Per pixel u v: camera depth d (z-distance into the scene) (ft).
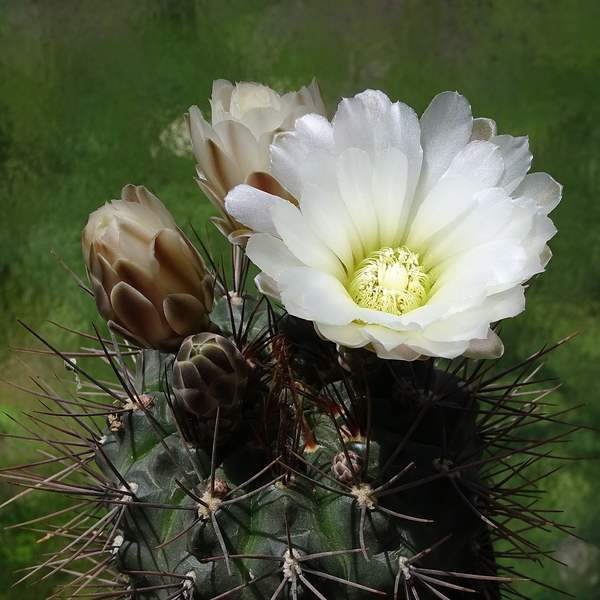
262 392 1.40
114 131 2.89
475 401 1.45
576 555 2.24
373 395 1.40
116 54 3.04
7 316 2.55
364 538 1.34
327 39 3.13
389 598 1.34
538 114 2.97
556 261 2.70
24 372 2.44
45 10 3.10
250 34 3.11
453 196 1.32
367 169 1.32
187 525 1.34
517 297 1.29
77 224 2.74
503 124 2.94
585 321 2.60
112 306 1.33
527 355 2.52
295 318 1.43
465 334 1.28
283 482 1.35
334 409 1.39
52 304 2.58
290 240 1.30
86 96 2.98
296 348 1.42
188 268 1.34
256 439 1.37
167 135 2.88
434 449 1.37
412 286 1.34
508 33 3.15
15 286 2.61
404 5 3.19
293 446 1.35
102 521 1.40
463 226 1.32
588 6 3.21
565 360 2.52
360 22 3.16
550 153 2.88
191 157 2.84
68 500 2.20
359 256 1.35
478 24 3.16
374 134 1.33
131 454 1.38
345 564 1.34
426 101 3.00
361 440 1.37
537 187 1.34
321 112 1.39
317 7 3.16
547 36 3.15
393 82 3.05
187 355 1.33
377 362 1.38
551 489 2.32
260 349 1.40
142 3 3.13
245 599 1.33
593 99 2.99
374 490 1.33
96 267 1.32
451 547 1.37
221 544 1.32
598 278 2.67
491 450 1.69
